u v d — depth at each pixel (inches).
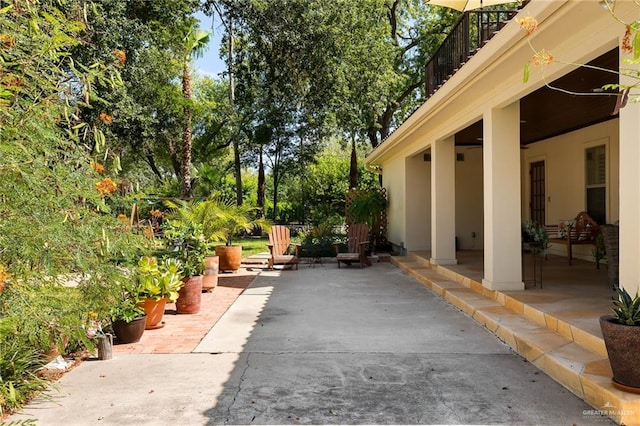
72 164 164.9
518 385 157.3
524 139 453.1
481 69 223.0
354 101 727.1
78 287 167.5
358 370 173.9
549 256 421.1
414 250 511.5
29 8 145.8
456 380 162.7
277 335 225.6
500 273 269.9
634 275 148.9
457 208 506.3
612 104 294.5
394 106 927.7
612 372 138.5
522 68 216.5
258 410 140.2
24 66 145.1
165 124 669.3
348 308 285.9
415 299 310.7
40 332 146.6
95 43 458.6
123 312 209.9
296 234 837.2
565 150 413.4
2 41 141.0
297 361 185.6
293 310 282.8
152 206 530.3
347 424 130.2
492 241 269.9
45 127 146.8
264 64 620.1
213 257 355.6
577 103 292.0
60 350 162.6
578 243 362.3
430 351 196.5
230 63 648.4
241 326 244.8
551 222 438.3
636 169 147.5
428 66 388.5
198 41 693.9
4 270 130.3
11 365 144.9
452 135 369.1
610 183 349.4
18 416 137.6
